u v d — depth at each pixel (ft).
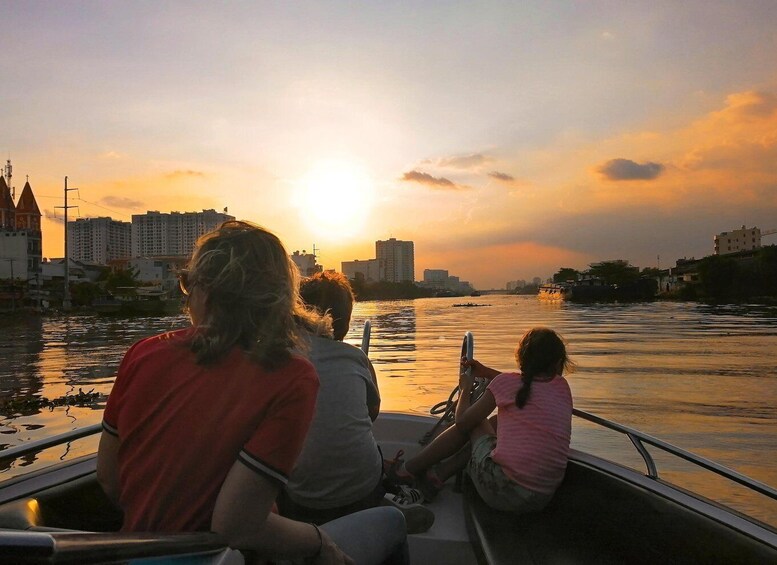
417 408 33.45
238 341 4.77
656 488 8.25
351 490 8.21
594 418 9.69
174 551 3.84
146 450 4.70
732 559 6.74
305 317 7.29
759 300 305.73
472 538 9.24
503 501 9.48
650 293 395.55
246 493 4.39
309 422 4.72
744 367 52.49
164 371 4.82
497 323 142.31
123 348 85.81
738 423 29.35
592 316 176.24
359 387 8.45
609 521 8.64
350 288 9.53
